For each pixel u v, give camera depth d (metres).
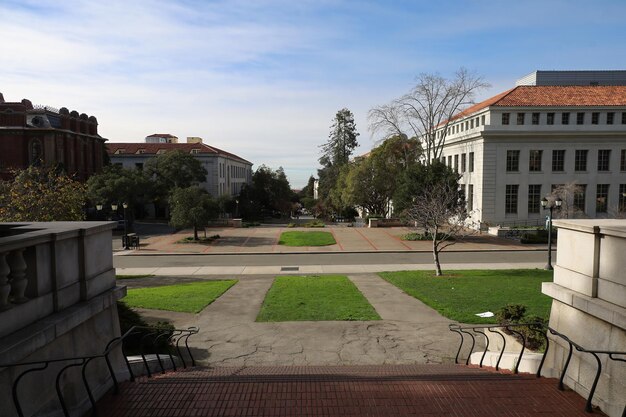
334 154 75.25
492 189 44.44
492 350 9.91
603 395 5.10
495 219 44.62
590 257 5.52
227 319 13.66
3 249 4.09
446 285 19.52
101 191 45.50
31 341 4.24
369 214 56.44
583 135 43.78
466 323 13.15
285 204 82.00
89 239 5.73
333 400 5.43
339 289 18.56
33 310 4.66
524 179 44.38
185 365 8.85
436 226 23.28
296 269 26.09
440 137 49.53
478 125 47.34
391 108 45.59
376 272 24.91
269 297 16.88
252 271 25.53
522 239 35.94
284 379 6.39
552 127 43.75
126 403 5.33
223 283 20.59
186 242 36.44
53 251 5.02
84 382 4.81
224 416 4.95
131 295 17.30
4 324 4.22
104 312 6.06
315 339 11.68
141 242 37.31
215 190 70.06
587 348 5.47
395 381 6.21
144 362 7.08
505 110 43.81
